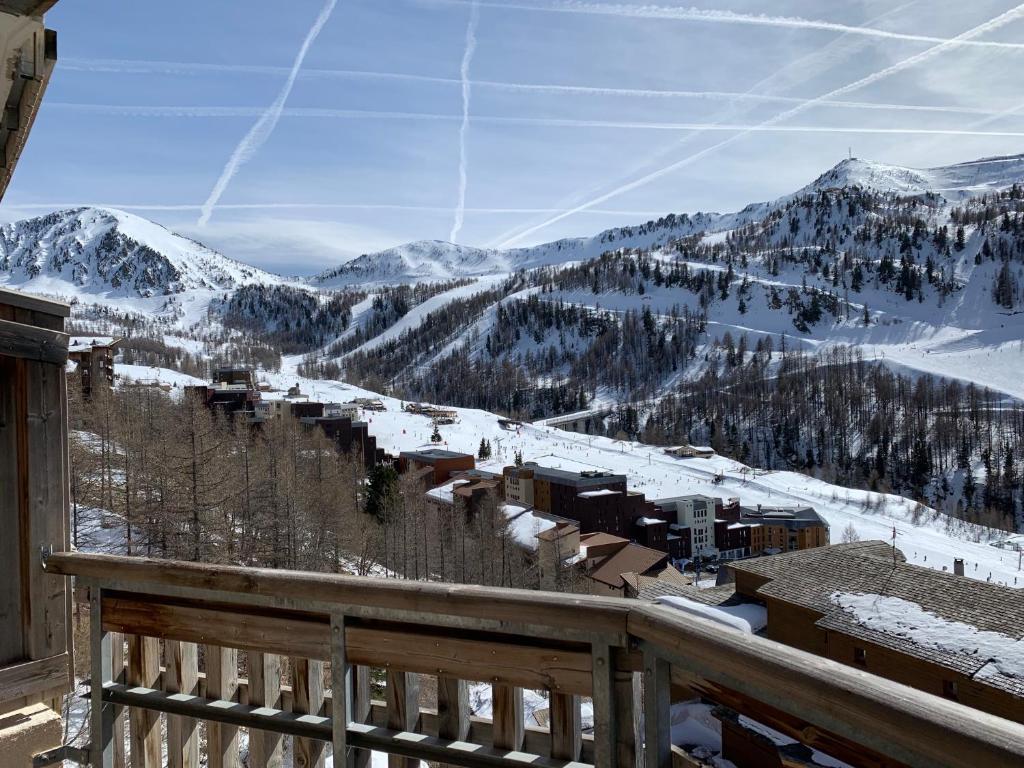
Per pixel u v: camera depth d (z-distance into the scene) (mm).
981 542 69375
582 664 1867
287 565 28219
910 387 145250
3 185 2281
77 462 28703
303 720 2330
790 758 1425
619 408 156250
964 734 1070
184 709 2490
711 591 15367
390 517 39250
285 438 46906
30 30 1815
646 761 1710
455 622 2023
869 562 13125
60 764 2576
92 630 2639
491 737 2119
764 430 136000
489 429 114188
